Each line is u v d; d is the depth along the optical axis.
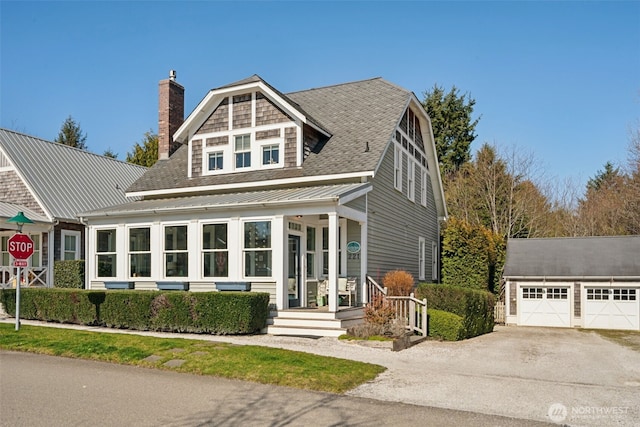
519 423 7.73
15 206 24.45
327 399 8.83
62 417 7.70
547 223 45.38
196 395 8.91
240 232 17.09
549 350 16.27
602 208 44.41
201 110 21.22
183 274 18.02
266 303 15.83
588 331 24.56
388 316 16.03
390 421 7.68
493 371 11.92
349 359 12.20
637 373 12.29
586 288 26.67
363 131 20.78
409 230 24.39
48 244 24.20
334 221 15.86
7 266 24.06
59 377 10.16
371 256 19.16
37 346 12.89
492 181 44.62
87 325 17.48
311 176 18.56
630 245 28.08
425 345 15.58
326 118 22.55
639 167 40.19
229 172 20.73
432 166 28.66
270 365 10.76
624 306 26.02
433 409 8.38
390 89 23.70
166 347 12.44
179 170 22.73
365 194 18.53
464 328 17.98
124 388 9.35
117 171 31.44
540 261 28.28
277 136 19.98
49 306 18.03
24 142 27.14
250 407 8.28
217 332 15.38
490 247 28.45
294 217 17.89
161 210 18.00
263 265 16.83
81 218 19.70
